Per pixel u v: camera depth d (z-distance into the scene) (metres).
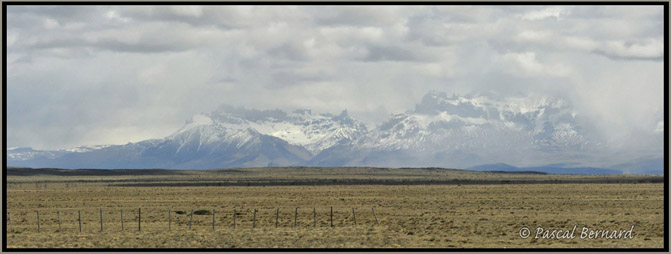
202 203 145.25
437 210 121.88
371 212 118.12
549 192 174.50
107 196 173.00
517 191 180.75
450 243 75.19
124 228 94.12
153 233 87.25
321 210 123.62
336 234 85.12
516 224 96.00
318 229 91.50
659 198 146.62
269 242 77.06
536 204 134.25
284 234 85.38
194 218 109.00
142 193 187.62
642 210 118.31
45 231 90.88
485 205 133.25
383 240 78.38
